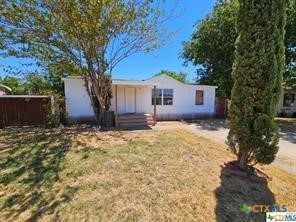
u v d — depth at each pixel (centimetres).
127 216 297
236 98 435
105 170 451
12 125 975
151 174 436
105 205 321
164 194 358
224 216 307
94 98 1116
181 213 309
